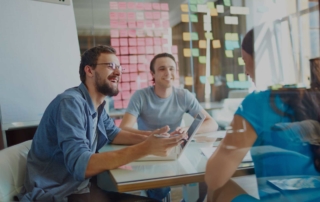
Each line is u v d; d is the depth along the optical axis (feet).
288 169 2.26
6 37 5.45
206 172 2.59
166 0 9.48
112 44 9.05
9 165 3.19
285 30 2.38
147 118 5.42
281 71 2.34
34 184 3.30
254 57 2.46
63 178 3.45
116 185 2.56
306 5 2.25
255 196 2.28
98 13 8.95
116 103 8.25
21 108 5.54
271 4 2.55
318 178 2.24
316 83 2.23
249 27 2.80
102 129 4.15
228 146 2.42
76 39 6.41
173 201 3.79
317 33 2.19
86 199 3.34
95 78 3.95
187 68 9.52
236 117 2.38
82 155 3.02
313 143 2.21
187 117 5.65
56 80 6.02
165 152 3.16
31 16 5.77
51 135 3.44
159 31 9.46
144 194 3.61
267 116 2.25
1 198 2.85
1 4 5.44
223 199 2.40
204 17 9.43
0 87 5.34
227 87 8.54
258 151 2.31
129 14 9.21
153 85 5.73
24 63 5.62
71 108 3.31
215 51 9.18
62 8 6.24
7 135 5.66
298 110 2.22
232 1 8.38
